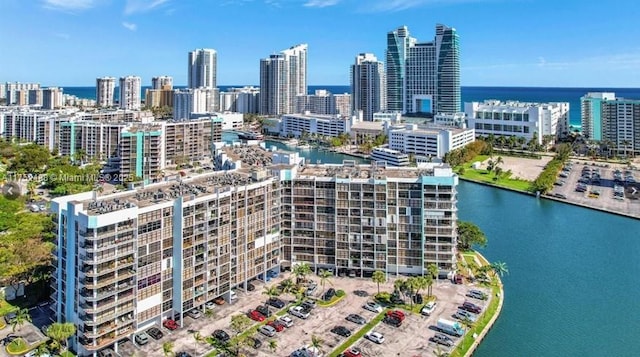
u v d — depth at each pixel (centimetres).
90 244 14538
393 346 15825
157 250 16225
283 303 18488
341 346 15750
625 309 19075
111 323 15175
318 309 18225
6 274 19150
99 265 14600
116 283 15075
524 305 19375
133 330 15725
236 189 18662
